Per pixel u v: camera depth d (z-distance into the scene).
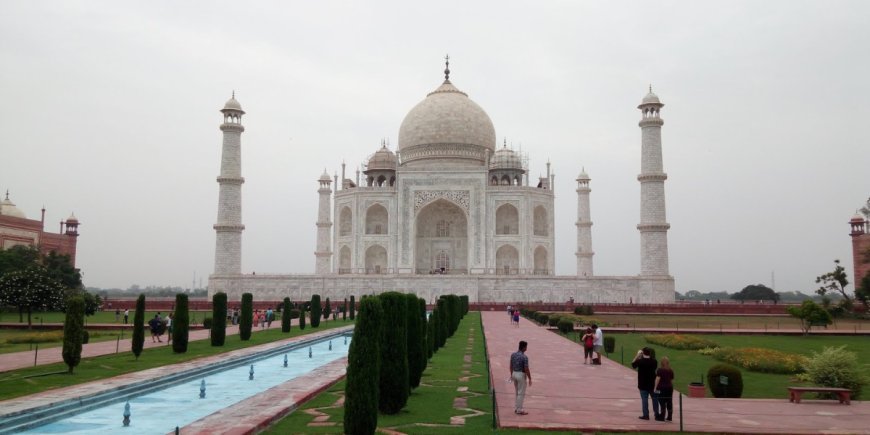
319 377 29.64
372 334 18.19
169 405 24.72
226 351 41.19
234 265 96.12
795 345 46.00
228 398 26.33
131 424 21.38
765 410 22.67
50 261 98.12
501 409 22.36
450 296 52.81
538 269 113.75
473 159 119.88
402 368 21.45
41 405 22.02
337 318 77.56
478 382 28.06
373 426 17.81
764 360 33.56
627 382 28.50
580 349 41.91
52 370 31.55
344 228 116.69
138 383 27.41
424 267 114.44
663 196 93.19
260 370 35.03
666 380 20.75
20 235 106.19
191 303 90.19
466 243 114.75
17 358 36.97
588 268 112.56
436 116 120.44
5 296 61.75
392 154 122.25
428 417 20.84
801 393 24.91
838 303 82.56
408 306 26.28
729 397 25.39
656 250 92.12
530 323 66.56
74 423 21.53
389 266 108.44
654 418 21.02
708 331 55.25
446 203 111.19
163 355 38.81
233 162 96.88
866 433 19.19
